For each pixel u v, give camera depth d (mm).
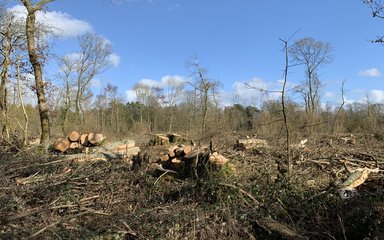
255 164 9219
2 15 14375
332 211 5910
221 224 5582
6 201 5723
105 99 44812
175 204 6395
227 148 10734
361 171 7379
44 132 12648
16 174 7785
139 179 7559
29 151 10102
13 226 4961
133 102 55438
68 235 4996
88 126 32250
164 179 7664
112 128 40406
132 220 5438
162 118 45406
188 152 8211
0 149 10188
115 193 6980
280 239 5379
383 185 6891
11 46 14586
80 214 5609
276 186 6727
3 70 14492
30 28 12680
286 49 7586
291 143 11734
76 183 6965
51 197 6348
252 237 5398
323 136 17984
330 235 5184
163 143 15695
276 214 6082
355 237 5320
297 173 8039
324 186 7426
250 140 12641
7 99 15266
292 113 11086
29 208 5984
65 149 10977
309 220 5941
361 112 27172
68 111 29141
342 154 11891
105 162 8852
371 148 13844
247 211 5965
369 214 5254
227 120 12094
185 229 5457
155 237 5188
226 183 6469
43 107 12789
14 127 17406
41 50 13500
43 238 4848
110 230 5148
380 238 4875
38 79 12836
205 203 6262
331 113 27406
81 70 30953
